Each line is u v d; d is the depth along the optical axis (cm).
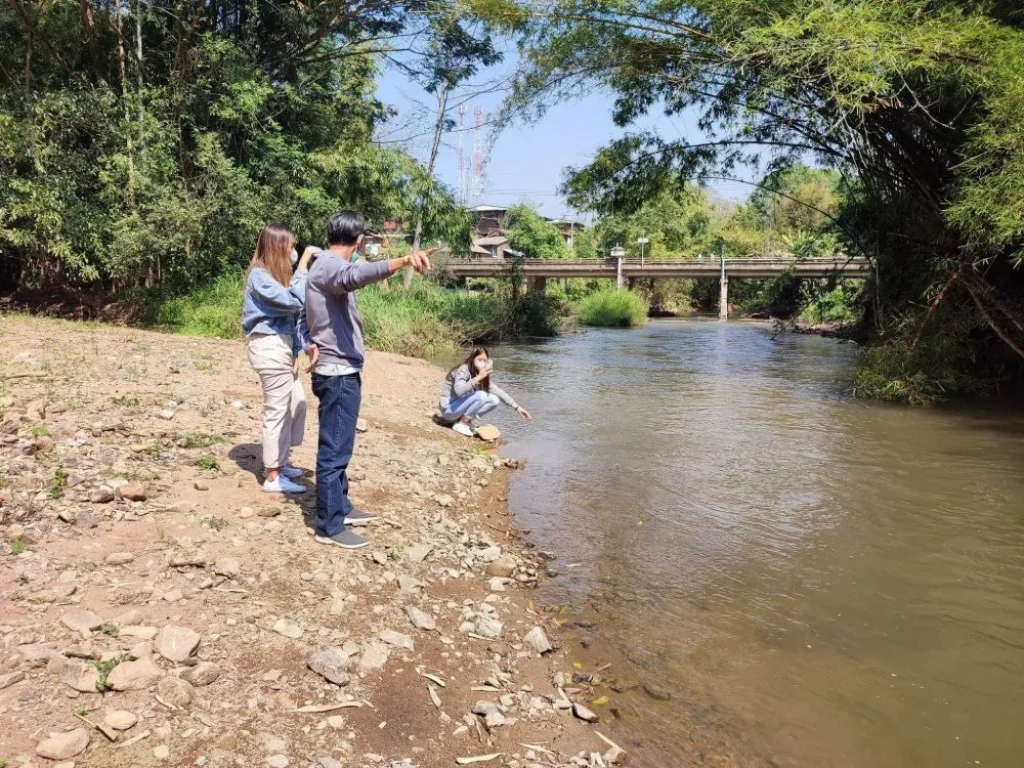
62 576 313
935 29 904
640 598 419
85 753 224
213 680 271
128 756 227
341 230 387
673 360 1664
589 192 1544
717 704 318
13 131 1264
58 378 641
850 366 1542
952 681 340
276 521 413
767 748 290
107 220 1359
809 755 287
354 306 392
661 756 282
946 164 1077
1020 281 1120
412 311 1877
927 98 987
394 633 330
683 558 479
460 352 1756
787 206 4469
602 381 1283
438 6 1805
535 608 399
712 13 1068
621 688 327
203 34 1603
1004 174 831
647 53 1234
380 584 377
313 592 352
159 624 296
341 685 286
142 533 368
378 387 971
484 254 5075
